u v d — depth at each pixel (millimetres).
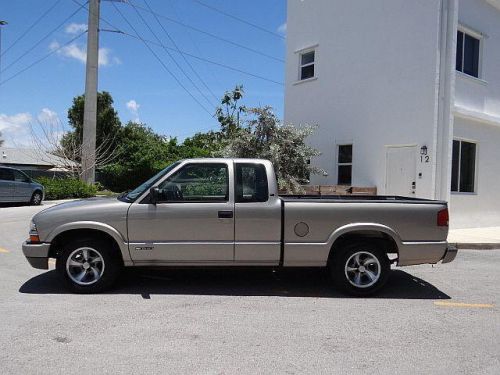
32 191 22047
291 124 16703
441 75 13695
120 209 6535
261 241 6629
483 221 15727
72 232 6707
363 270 6867
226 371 4199
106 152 37469
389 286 7543
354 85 15844
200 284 7332
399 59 14500
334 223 6684
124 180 36031
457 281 8023
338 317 5840
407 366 4402
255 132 15766
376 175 15055
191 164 6750
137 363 4328
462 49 15078
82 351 4578
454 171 14766
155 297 6539
